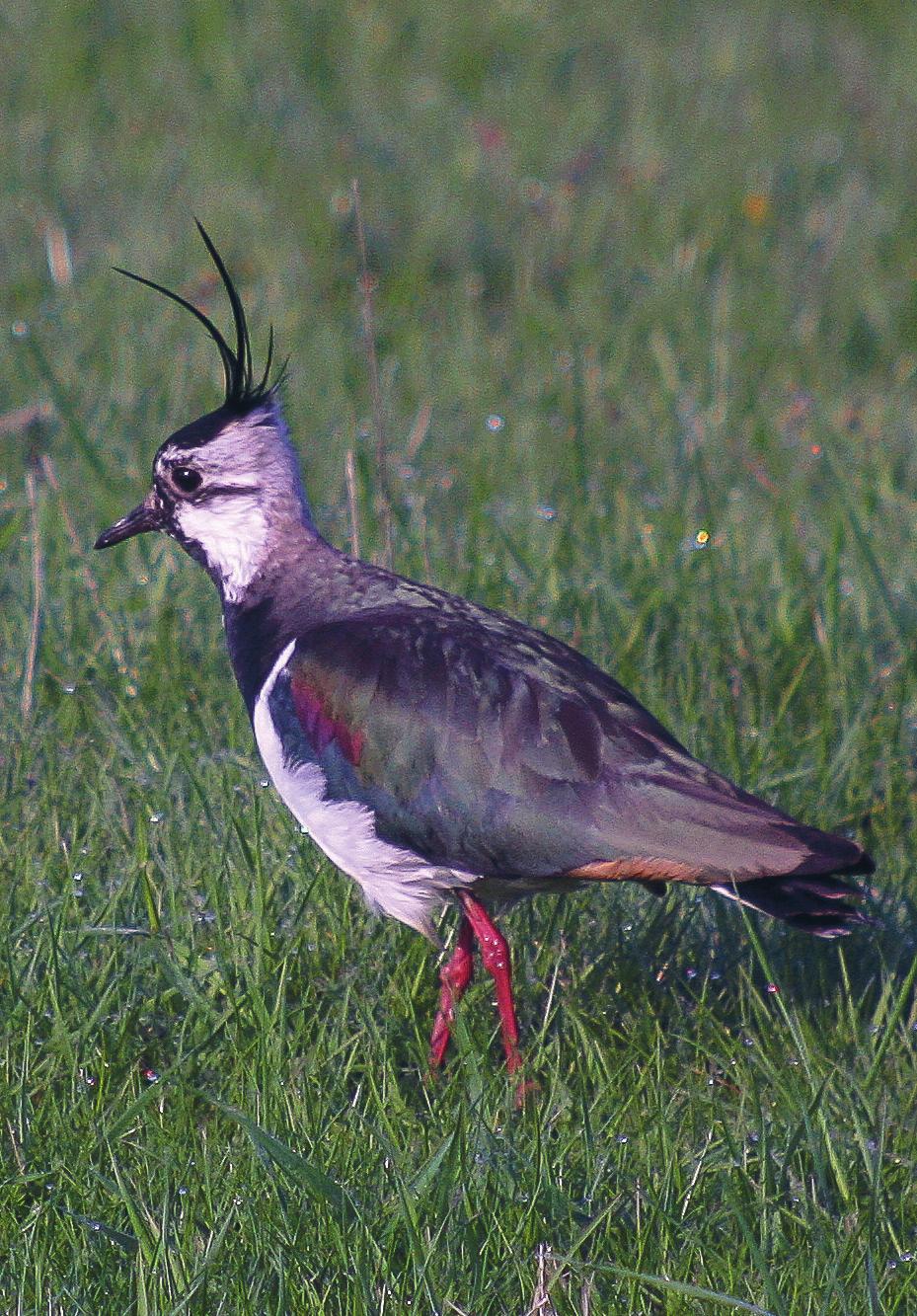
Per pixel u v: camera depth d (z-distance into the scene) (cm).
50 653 1206
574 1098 862
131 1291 728
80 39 2286
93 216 1917
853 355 1800
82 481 1459
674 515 1422
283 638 977
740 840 829
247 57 2264
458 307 1814
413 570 1298
